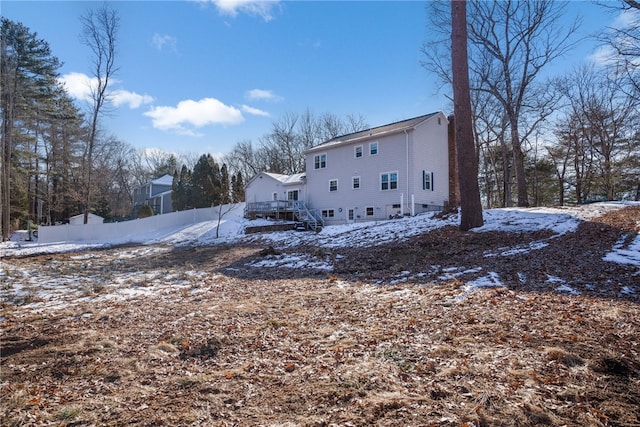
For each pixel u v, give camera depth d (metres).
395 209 21.98
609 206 13.95
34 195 35.03
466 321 4.67
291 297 6.93
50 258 16.38
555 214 13.04
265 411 2.82
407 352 3.82
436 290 6.45
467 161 12.49
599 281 5.96
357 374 3.35
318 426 2.56
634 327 4.04
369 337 4.37
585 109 26.83
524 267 7.33
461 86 12.40
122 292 8.41
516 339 3.94
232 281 9.54
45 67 29.08
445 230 12.95
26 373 3.77
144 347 4.47
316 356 3.88
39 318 6.08
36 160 33.03
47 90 29.62
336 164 25.45
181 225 28.22
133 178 55.75
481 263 8.24
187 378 3.47
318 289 7.61
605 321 4.27
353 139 23.97
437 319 4.87
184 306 6.75
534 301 5.22
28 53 28.19
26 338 4.93
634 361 3.30
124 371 3.73
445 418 2.56
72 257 16.84
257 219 26.47
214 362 3.92
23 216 32.84
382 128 24.95
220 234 23.30
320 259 11.80
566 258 7.64
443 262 8.95
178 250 18.31
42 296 8.04
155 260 15.27
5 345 4.68
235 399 3.04
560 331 4.06
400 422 2.55
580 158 29.05
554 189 32.84
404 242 12.38
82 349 4.41
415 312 5.30
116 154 46.62
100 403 3.04
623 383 2.97
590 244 8.62
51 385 3.46
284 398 3.01
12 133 26.98
